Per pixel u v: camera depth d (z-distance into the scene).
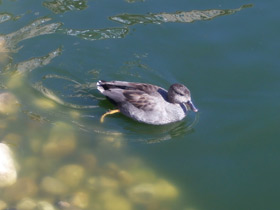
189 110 10.54
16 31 12.10
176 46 11.93
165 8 13.04
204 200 8.39
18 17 12.53
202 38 12.15
